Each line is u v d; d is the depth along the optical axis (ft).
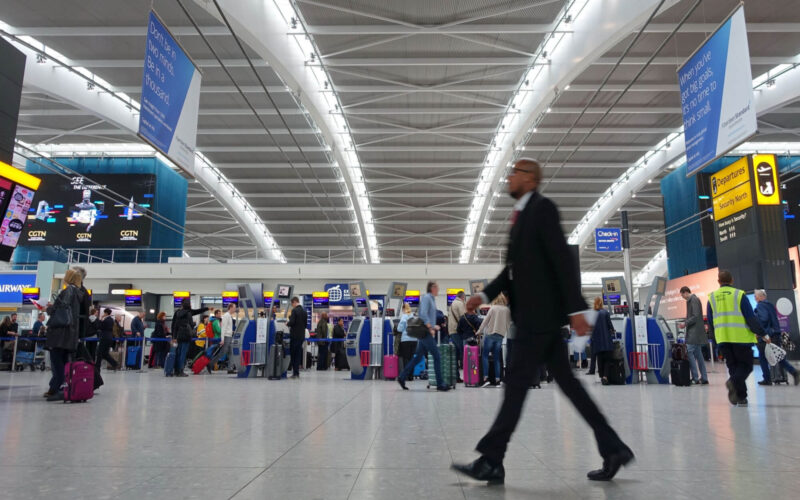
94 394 22.02
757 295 30.27
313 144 81.56
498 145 79.15
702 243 84.99
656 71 59.62
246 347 36.50
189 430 12.00
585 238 115.14
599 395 22.59
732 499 6.39
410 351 31.89
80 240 85.71
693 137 29.91
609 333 30.40
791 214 82.69
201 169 89.97
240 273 85.30
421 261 104.47
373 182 94.94
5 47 29.35
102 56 59.21
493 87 61.98
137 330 46.78
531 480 7.45
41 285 77.87
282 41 52.03
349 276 85.76
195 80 29.32
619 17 44.32
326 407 17.02
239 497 6.47
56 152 92.02
